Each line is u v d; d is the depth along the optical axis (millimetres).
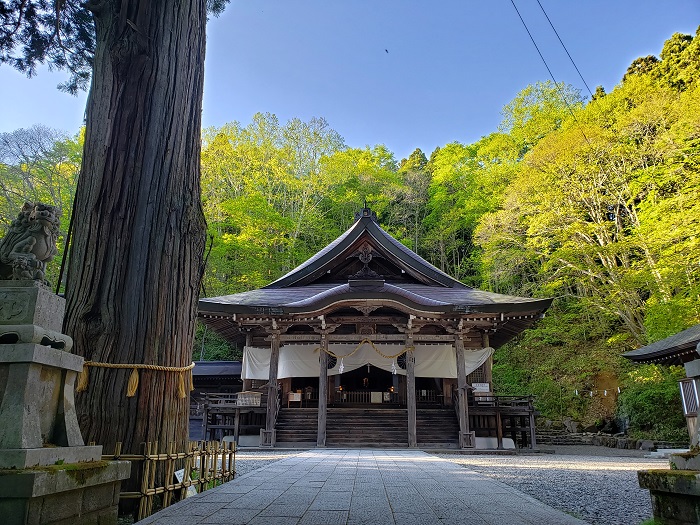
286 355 17016
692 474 2389
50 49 7145
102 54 5172
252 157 36031
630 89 25281
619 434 19656
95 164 4848
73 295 4531
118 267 4590
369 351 16781
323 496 4586
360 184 41375
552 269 26469
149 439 4344
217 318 15484
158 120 5035
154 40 5188
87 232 4672
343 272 19266
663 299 19031
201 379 22281
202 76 5688
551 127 32469
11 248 3064
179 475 4512
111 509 3201
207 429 14992
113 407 4254
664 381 19203
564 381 24141
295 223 35062
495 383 26938
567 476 7508
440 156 41375
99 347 4348
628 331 24266
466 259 36375
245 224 29844
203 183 33406
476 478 6086
